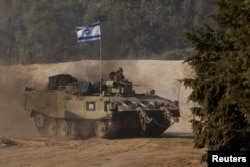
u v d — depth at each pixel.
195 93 42.88
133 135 84.56
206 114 42.75
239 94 37.75
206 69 42.56
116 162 57.91
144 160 58.78
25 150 69.06
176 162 56.59
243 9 36.28
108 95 82.38
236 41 36.91
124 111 78.19
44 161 59.69
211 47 42.47
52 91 87.44
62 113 84.81
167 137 83.12
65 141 78.94
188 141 76.12
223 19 40.28
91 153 65.31
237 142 41.22
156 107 81.12
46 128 90.00
